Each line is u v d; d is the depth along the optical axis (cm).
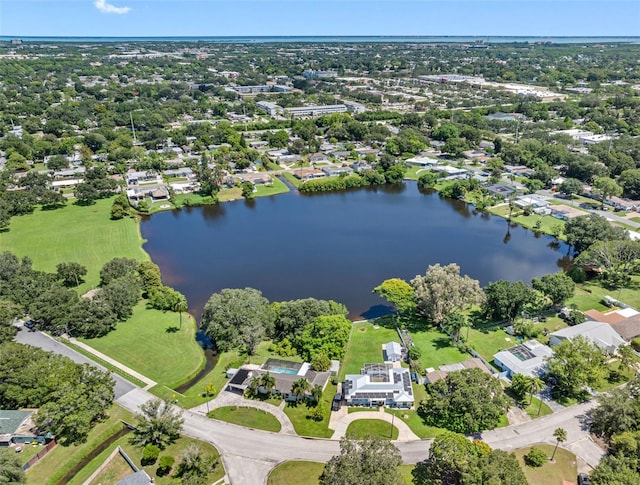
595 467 8500
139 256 18575
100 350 12456
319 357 11325
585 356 10650
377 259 18512
